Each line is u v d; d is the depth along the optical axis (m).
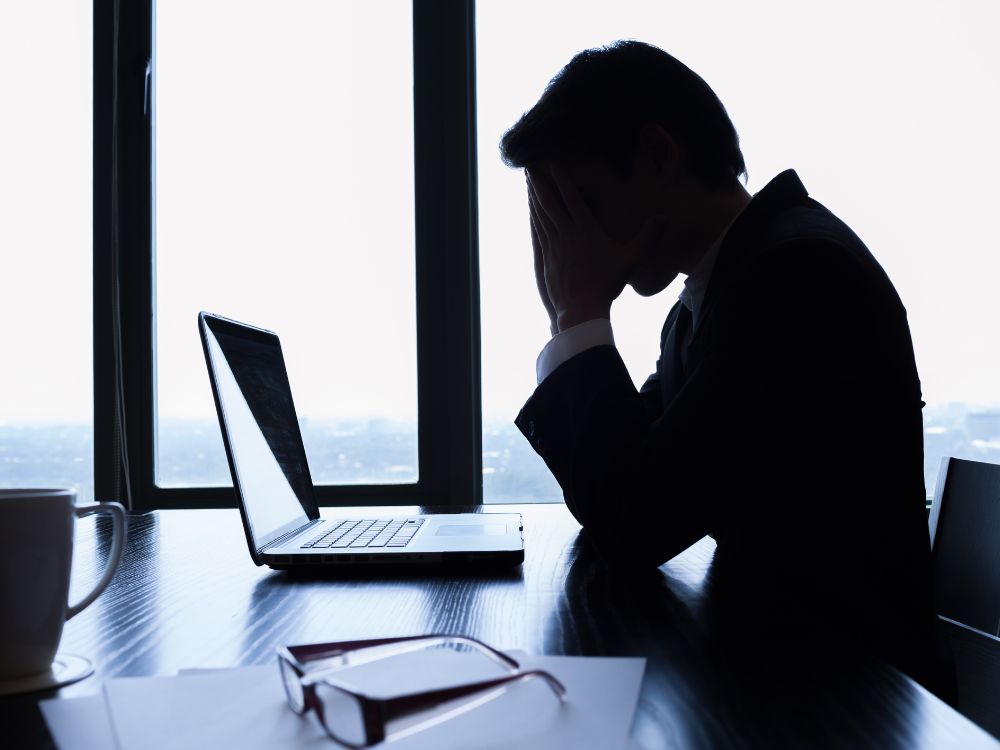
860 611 0.82
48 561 0.48
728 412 0.84
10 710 0.42
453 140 1.94
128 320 1.99
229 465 0.81
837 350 0.85
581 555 0.94
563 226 1.04
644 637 0.57
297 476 1.11
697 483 0.82
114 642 0.56
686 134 1.04
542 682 0.43
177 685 0.43
